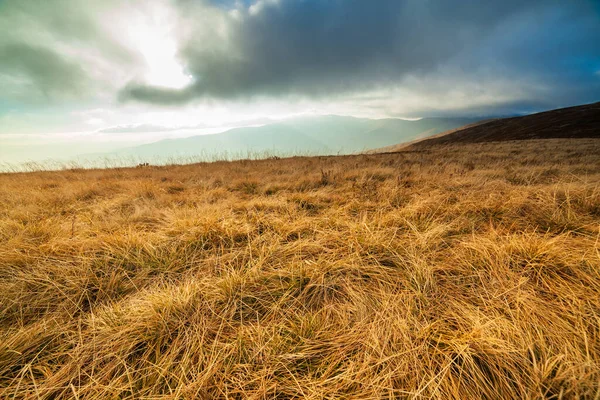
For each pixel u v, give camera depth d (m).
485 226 3.01
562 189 3.77
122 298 2.05
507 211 3.29
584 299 1.72
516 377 1.28
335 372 1.44
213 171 9.13
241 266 2.37
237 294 2.00
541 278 1.95
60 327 1.71
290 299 2.00
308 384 1.38
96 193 5.54
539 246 2.18
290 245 2.76
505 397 1.26
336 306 1.95
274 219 3.45
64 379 1.41
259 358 1.51
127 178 8.09
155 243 2.78
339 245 2.75
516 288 1.87
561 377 1.23
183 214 3.65
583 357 1.38
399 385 1.35
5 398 1.35
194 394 1.31
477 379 1.32
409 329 1.62
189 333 1.67
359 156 14.33
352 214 3.77
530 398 1.22
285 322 1.80
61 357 1.56
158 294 1.96
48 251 2.58
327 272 2.26
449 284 2.04
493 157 11.23
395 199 4.26
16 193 5.29
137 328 1.67
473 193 4.12
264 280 2.16
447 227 2.90
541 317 1.62
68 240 2.76
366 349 1.53
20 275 2.15
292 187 5.74
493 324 1.59
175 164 13.65
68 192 5.24
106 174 9.22
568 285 1.85
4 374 1.46
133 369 1.45
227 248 2.78
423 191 4.72
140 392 1.36
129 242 2.66
